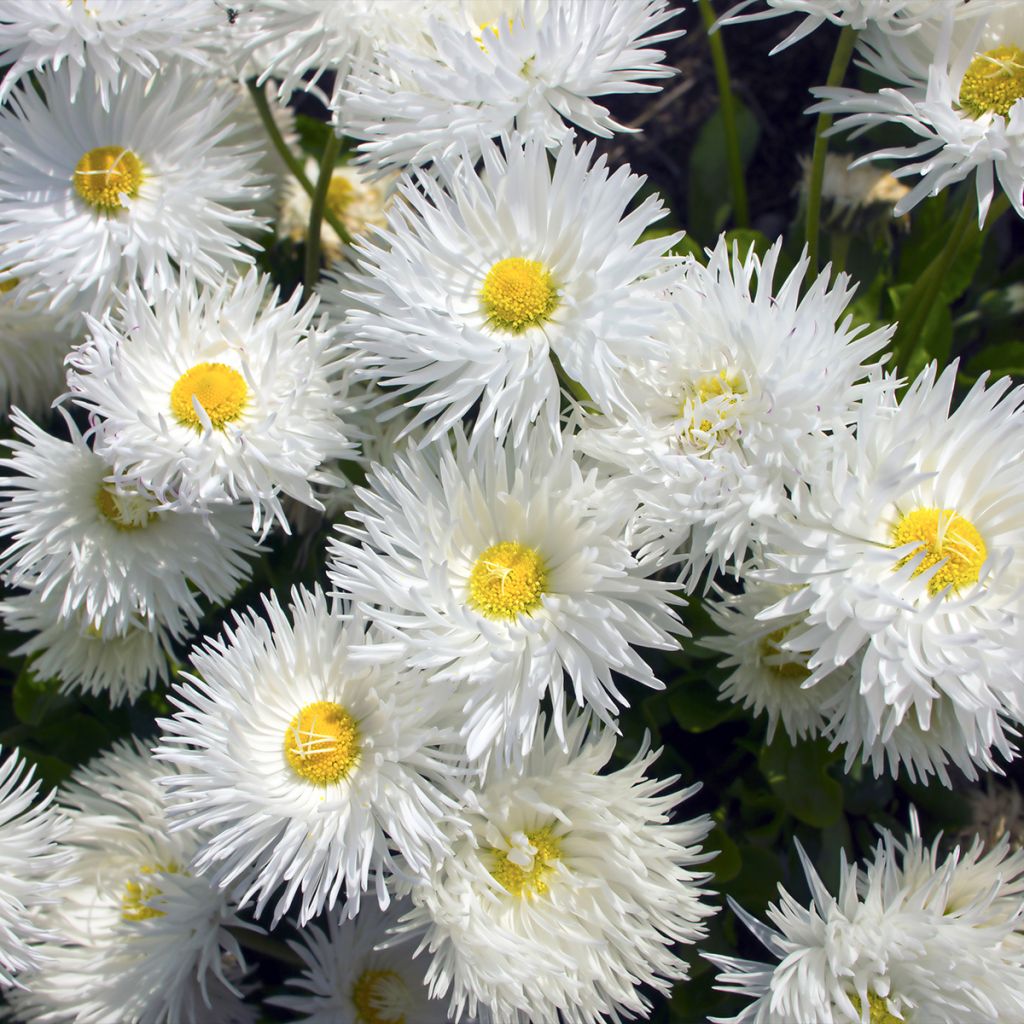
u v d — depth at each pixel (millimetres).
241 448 404
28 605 435
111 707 437
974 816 454
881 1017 399
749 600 409
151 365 412
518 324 394
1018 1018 393
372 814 390
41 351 453
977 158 399
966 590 386
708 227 510
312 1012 430
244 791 387
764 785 451
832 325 390
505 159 419
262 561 453
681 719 441
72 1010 419
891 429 385
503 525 396
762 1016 399
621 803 402
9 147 426
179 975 419
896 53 413
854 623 379
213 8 423
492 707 384
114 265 428
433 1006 432
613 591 390
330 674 398
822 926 400
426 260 397
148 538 421
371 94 410
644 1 409
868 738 392
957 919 401
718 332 394
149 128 432
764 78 555
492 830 398
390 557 396
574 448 398
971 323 502
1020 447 387
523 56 404
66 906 429
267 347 416
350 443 412
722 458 386
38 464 416
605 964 400
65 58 429
